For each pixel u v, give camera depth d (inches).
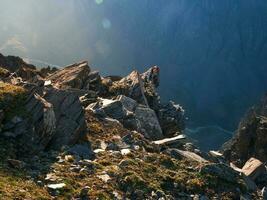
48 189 757.3
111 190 812.6
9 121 914.7
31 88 1092.5
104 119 1247.5
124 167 927.7
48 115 969.5
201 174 986.7
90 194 770.8
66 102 1074.1
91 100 1432.1
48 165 856.3
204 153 1223.5
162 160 1025.5
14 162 803.4
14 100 964.0
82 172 854.5
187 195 896.9
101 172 878.4
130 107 1457.9
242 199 946.7
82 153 970.7
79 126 1041.5
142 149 1099.3
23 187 727.1
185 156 1111.6
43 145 942.4
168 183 920.3
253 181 1145.4
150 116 1457.9
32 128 924.6
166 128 1676.9
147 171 940.6
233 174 1014.4
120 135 1170.0
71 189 773.3
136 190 837.8
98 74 1787.6
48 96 1074.7
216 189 954.1
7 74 1392.7
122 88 1733.5
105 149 1050.7
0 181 722.2
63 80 1680.6
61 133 1008.9
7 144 866.1
